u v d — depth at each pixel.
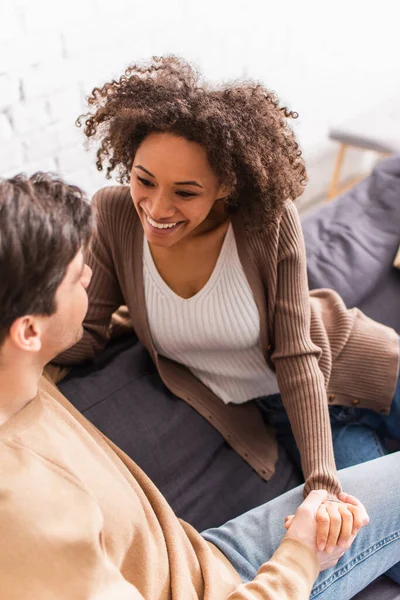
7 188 0.60
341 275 1.64
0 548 0.60
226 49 2.21
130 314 1.22
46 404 0.76
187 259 1.09
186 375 1.30
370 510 1.06
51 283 0.62
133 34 1.91
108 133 1.00
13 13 1.61
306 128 2.62
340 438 1.34
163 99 0.89
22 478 0.63
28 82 1.73
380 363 1.30
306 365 1.13
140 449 1.18
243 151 0.92
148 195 0.95
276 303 1.14
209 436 1.26
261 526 1.06
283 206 1.01
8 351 0.63
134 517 0.77
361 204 1.85
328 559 0.97
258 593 0.86
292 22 2.34
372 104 2.87
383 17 2.59
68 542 0.63
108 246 1.15
